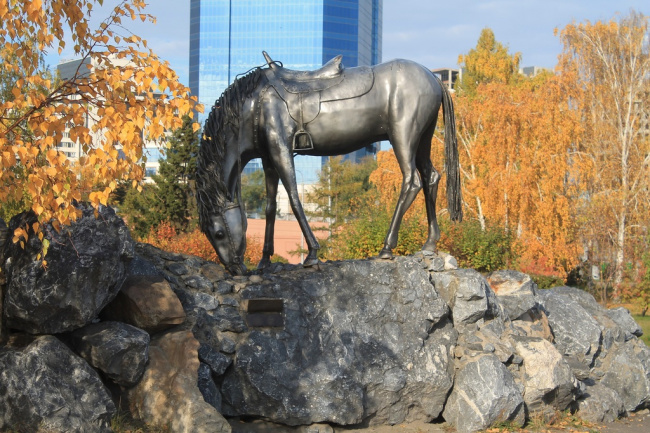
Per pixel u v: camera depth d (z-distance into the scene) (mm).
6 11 4809
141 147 5137
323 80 8289
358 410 7367
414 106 8328
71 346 6207
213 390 6914
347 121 8211
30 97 5008
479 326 8477
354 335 7691
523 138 30312
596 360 9844
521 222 29656
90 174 5113
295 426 7234
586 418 8742
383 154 32656
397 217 8469
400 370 7680
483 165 32594
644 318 23984
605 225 29250
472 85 48188
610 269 26438
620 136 35562
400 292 8070
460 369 8008
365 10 84375
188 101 5172
